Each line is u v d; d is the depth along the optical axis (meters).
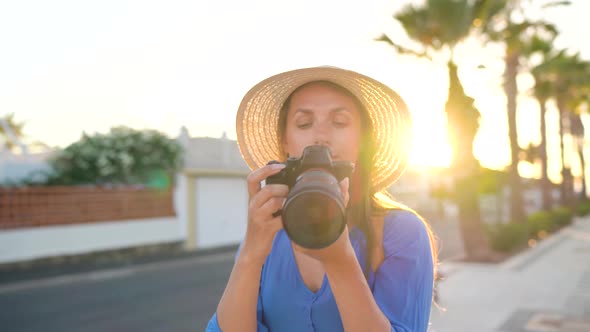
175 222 17.97
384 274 1.06
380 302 1.03
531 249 16.53
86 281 11.16
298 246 0.80
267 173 0.91
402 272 1.05
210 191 19.52
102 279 11.45
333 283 0.91
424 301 1.07
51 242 14.11
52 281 11.17
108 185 16.61
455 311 7.25
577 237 21.95
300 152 1.16
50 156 15.79
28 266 13.52
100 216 15.63
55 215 14.45
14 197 13.62
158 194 17.58
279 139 1.36
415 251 1.07
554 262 13.02
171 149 17.45
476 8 12.52
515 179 19.55
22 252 13.45
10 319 7.49
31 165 15.41
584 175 53.78
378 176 1.27
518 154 19.41
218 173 19.47
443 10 11.84
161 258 15.62
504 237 14.91
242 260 0.99
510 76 17.34
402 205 1.19
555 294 8.53
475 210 13.66
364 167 1.20
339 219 0.77
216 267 13.50
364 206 1.13
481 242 13.53
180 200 18.22
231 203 20.50
